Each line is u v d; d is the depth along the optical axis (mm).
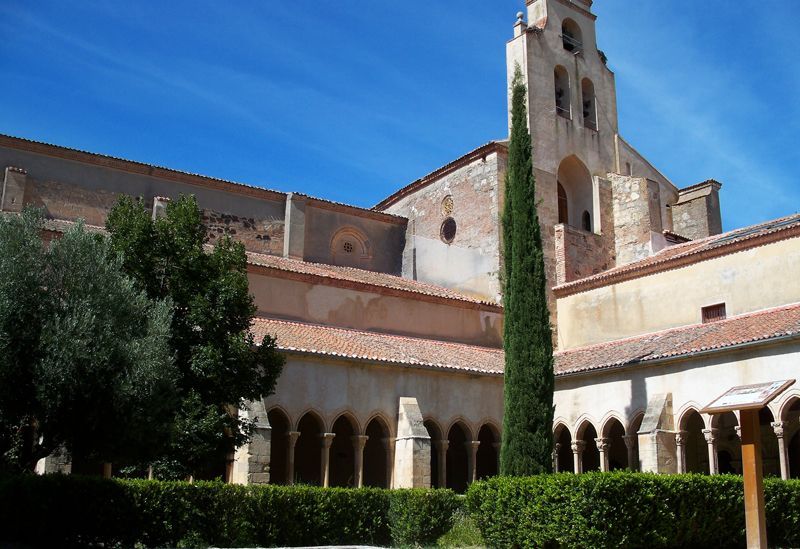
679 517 18703
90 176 34000
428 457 28359
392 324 34719
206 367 20297
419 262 42625
